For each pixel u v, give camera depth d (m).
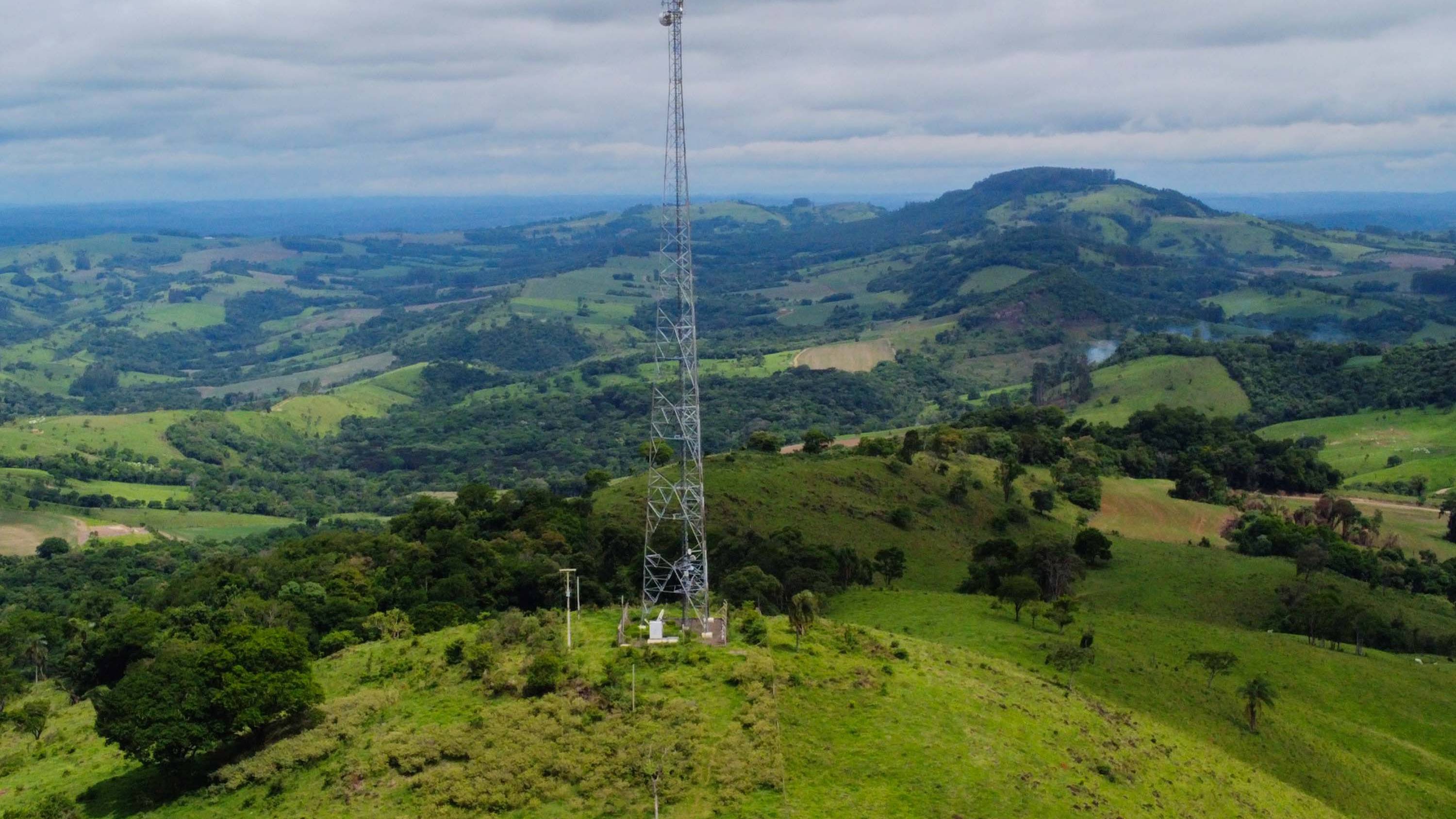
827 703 71.06
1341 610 125.69
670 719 67.19
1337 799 82.81
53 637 132.12
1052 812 62.44
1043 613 114.88
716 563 134.00
